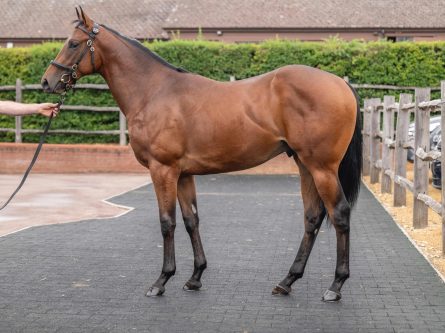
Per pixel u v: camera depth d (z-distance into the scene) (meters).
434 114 15.62
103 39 5.70
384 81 17.62
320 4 29.95
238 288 5.81
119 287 5.85
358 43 17.73
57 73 5.63
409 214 10.10
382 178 12.64
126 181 15.66
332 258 7.04
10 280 6.09
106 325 4.77
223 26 28.83
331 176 5.15
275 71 5.29
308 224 5.55
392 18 28.86
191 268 6.59
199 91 5.42
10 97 18.28
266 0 30.39
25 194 12.93
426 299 5.41
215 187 14.26
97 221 9.64
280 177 16.58
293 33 28.95
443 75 17.53
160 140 5.41
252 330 4.64
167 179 5.46
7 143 17.72
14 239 8.17
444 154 7.04
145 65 5.67
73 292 5.68
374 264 6.71
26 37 30.67
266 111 5.19
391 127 12.47
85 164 17.59
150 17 31.25
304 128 5.08
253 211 10.55
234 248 7.57
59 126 18.27
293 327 4.71
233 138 5.27
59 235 8.45
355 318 4.91
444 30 28.38
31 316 4.99
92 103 18.08
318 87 5.07
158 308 5.20
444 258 6.97
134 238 8.23
